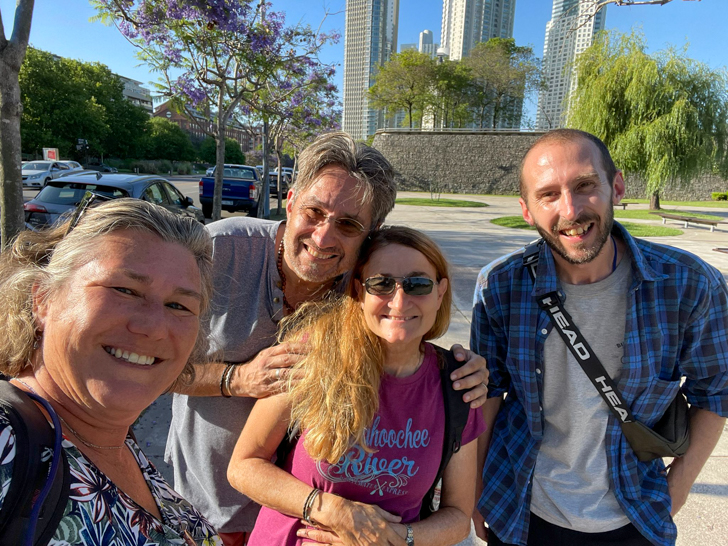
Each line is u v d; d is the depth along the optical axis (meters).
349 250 0.99
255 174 10.65
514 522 1.09
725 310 0.98
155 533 0.69
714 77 12.27
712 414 1.05
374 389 0.87
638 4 2.91
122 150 38.19
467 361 0.96
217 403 1.09
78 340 0.63
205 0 4.23
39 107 28.62
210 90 5.70
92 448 0.68
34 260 0.70
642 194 22.44
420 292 0.86
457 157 24.55
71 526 0.56
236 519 1.12
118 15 4.32
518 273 1.08
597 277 1.01
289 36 5.16
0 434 0.51
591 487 1.05
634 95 12.24
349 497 0.89
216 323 1.09
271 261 1.09
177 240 0.71
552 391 1.06
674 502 1.08
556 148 0.97
